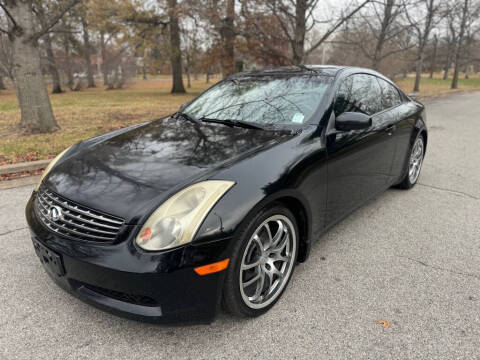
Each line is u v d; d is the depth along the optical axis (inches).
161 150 95.2
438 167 218.7
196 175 79.3
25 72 275.0
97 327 83.1
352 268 108.0
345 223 139.3
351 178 115.0
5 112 453.1
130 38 914.7
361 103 127.5
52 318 85.9
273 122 108.3
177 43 921.5
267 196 78.4
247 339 79.7
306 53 401.1
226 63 681.0
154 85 1749.5
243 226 73.9
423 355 75.9
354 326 84.0
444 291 97.7
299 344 78.5
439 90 1030.4
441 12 637.9
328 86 115.2
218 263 71.6
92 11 844.6
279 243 89.7
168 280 68.7
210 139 99.7
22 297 93.4
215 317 76.0
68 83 1386.6
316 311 88.9
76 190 80.9
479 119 429.4
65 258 73.9
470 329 83.5
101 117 391.2
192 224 69.9
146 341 79.1
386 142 134.2
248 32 432.8
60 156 108.4
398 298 94.3
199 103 134.3
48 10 427.2
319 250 118.7
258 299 86.0
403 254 116.6
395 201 162.1
